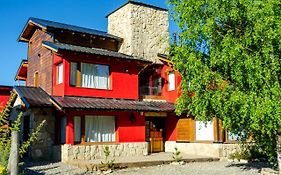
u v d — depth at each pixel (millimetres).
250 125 9703
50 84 18594
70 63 17469
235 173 12836
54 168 13914
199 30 10266
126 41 22766
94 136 17312
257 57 9469
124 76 19484
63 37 20047
